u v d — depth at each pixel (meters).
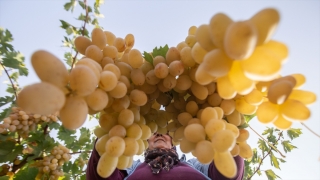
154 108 1.19
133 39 1.23
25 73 1.83
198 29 0.69
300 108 0.71
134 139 0.92
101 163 0.84
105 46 1.05
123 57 1.11
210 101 1.02
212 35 0.60
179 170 1.58
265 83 0.82
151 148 1.96
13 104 1.70
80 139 1.97
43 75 0.56
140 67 1.06
